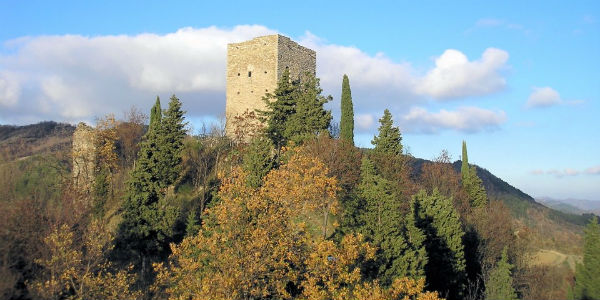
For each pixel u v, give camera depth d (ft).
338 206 132.77
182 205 160.76
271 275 82.17
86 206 148.05
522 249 170.30
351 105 196.54
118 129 203.21
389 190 131.95
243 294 80.64
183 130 175.73
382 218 119.24
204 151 192.34
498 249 171.73
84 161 176.76
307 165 122.42
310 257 85.66
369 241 114.52
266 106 195.62
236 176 109.91
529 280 144.97
